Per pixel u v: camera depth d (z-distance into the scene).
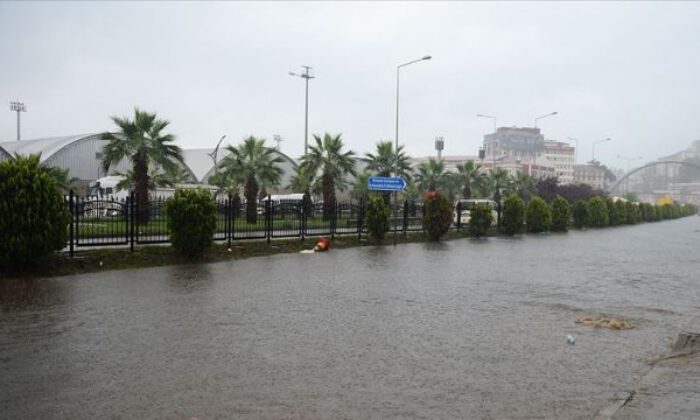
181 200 14.77
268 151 29.58
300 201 22.20
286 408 4.83
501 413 4.81
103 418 4.54
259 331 7.57
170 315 8.41
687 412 4.79
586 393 5.37
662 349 7.16
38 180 11.77
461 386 5.51
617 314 9.44
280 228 20.23
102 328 7.52
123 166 43.69
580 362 6.46
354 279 12.75
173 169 23.73
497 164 113.38
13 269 11.70
